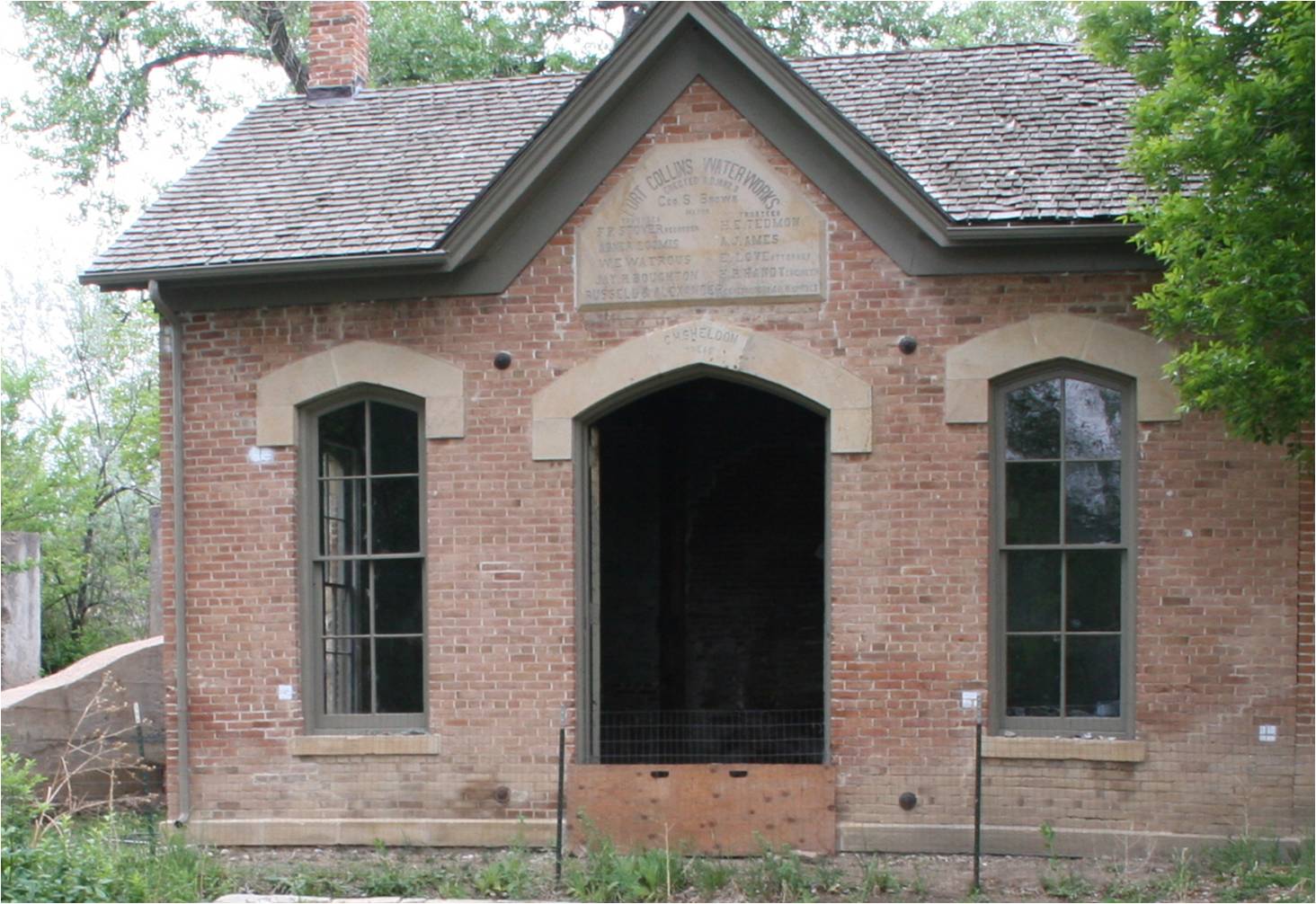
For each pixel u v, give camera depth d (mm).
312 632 12117
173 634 12219
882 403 11180
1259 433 9461
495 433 11727
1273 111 8930
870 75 13406
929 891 9969
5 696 14094
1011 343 11047
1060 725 11047
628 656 17484
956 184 11359
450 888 10297
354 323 12016
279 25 24719
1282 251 8773
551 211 11664
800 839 10977
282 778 11945
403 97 14422
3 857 9359
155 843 11031
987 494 11039
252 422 12156
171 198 13078
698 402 17906
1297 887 9492
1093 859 10750
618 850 11070
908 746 11047
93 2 24609
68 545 26344
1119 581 11055
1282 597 10719
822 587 17812
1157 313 9656
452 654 11742
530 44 24734
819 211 11312
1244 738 10719
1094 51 10016
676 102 11516
